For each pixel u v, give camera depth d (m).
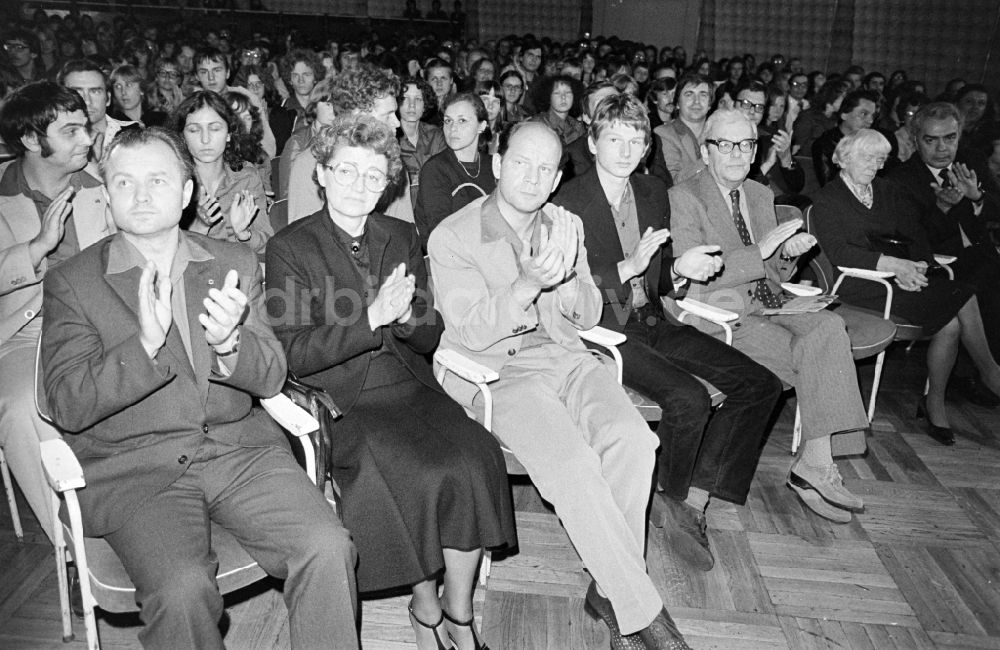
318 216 2.10
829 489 2.75
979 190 3.83
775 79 9.03
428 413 2.04
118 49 8.77
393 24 14.41
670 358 2.65
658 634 1.97
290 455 1.90
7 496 2.45
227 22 13.21
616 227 2.69
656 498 2.70
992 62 10.10
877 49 11.23
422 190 3.44
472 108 3.43
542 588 2.32
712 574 2.41
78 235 2.37
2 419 2.06
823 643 2.13
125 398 1.62
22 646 1.99
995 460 3.19
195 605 1.57
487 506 1.89
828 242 3.35
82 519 1.66
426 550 1.85
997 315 3.59
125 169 1.69
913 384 3.88
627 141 2.54
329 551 1.67
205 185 2.95
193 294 1.81
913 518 2.76
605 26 14.21
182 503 1.72
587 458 2.03
